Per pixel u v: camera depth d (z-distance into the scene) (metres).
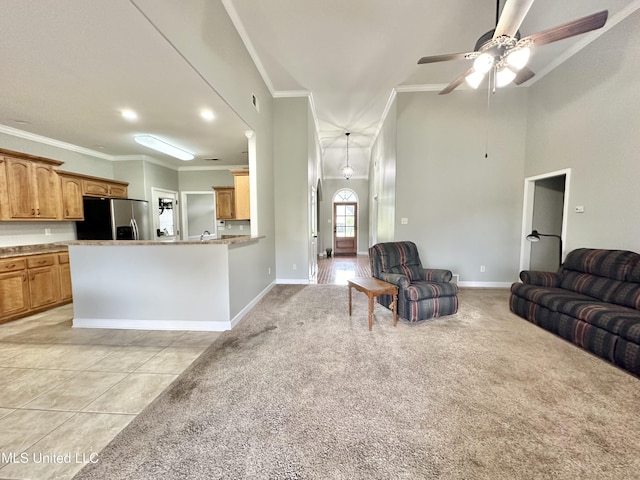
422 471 1.28
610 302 2.58
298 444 1.44
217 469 1.30
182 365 2.24
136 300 3.02
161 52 1.97
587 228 3.38
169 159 5.73
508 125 4.58
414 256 3.88
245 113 3.39
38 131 3.72
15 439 1.49
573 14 2.94
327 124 6.57
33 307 3.49
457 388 1.91
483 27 3.12
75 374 2.12
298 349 2.51
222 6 2.70
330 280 5.50
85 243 2.95
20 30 1.69
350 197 10.18
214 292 2.96
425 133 4.67
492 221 4.71
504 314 3.40
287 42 3.43
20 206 3.52
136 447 1.43
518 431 1.52
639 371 1.98
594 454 1.36
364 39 3.35
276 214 5.04
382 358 2.33
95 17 1.60
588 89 3.37
